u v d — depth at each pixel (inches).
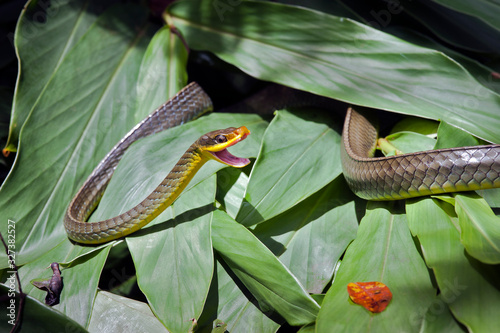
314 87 47.2
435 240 43.0
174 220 45.1
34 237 46.3
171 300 43.4
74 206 46.6
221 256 44.8
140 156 46.6
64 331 42.9
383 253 43.6
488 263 41.7
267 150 46.0
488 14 47.1
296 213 45.5
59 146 47.9
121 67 49.8
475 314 41.5
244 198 45.0
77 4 51.4
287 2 50.6
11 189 46.6
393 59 47.4
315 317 43.0
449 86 46.7
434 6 49.8
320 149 46.6
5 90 51.3
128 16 51.2
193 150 44.4
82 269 44.9
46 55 49.9
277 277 43.4
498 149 43.4
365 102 46.5
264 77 47.7
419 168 43.9
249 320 43.9
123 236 45.1
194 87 49.3
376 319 42.1
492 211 43.4
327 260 44.4
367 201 45.8
